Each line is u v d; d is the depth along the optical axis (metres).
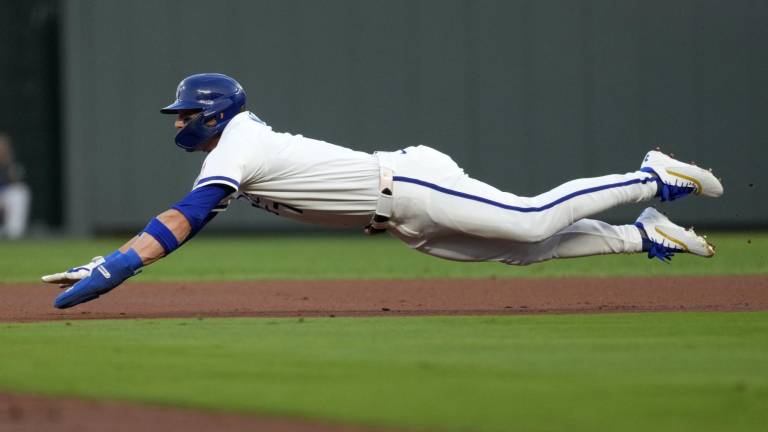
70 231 63.47
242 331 19.31
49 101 64.81
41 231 65.56
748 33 60.41
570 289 29.69
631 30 60.47
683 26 60.41
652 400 13.18
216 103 21.30
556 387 13.90
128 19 62.06
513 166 61.25
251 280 34.06
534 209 21.58
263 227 63.75
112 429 11.80
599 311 23.09
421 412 12.57
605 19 60.53
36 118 64.81
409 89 61.50
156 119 62.53
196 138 21.56
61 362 15.75
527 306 24.83
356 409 12.70
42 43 64.56
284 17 61.31
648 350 16.86
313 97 61.59
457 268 39.62
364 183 21.45
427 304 25.69
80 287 20.34
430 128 61.47
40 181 65.19
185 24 61.78
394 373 14.82
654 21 60.44
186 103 21.20
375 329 19.59
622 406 12.91
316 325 20.33
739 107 60.50
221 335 18.72
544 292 28.88
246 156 21.03
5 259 45.66
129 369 15.17
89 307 25.02
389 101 61.59
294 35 61.41
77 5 62.31
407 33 61.31
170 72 62.12
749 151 60.66
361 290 30.06
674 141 60.72
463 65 61.22
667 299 26.48
